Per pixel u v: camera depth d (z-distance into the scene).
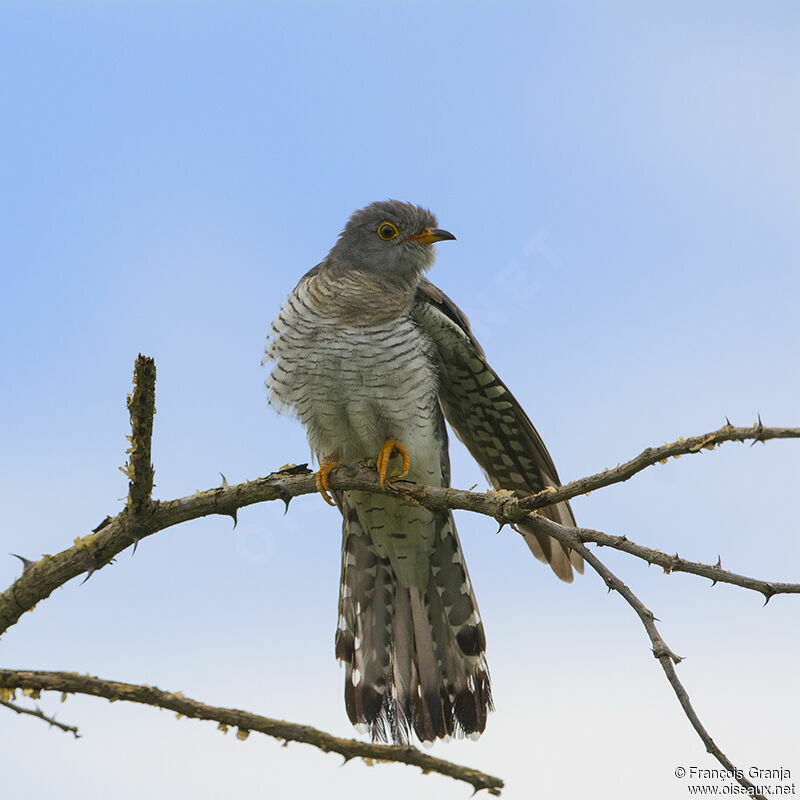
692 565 5.59
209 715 5.34
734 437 5.45
